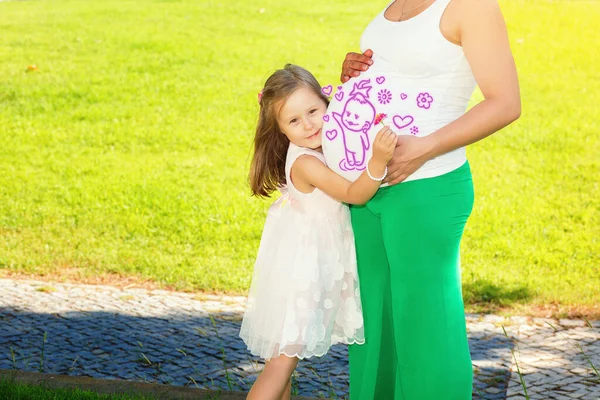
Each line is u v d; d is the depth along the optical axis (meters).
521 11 17.58
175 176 10.40
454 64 3.12
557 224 8.94
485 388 5.08
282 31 17.20
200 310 6.70
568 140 11.44
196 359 5.52
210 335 6.02
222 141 11.68
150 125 12.28
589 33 16.16
